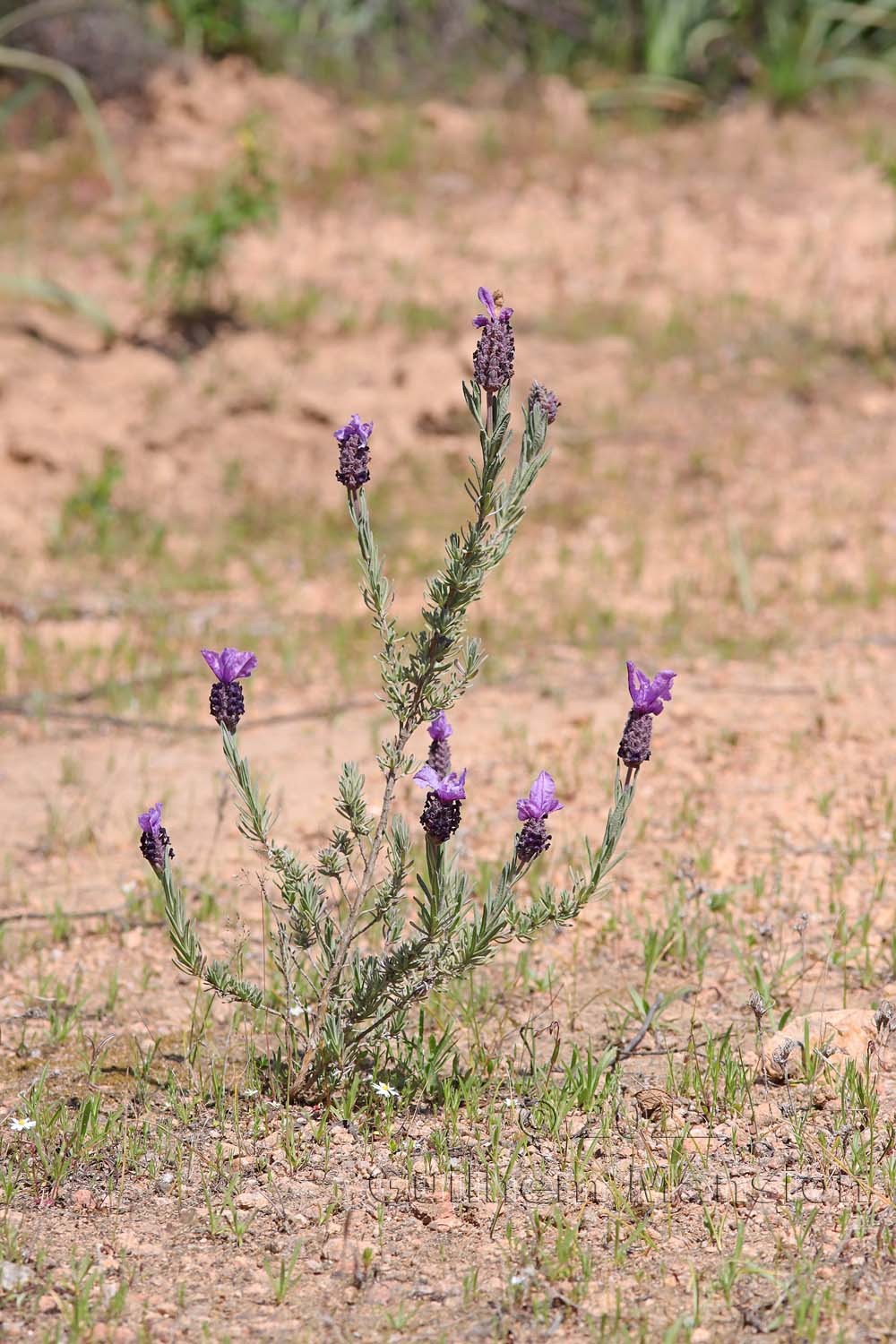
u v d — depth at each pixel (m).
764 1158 6.33
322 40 26.22
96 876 9.36
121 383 17.64
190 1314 5.44
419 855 9.26
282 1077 6.97
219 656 6.47
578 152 23.78
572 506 16.09
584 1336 5.31
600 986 7.96
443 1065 7.10
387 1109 6.57
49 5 23.20
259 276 20.17
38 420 16.67
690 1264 5.66
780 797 10.12
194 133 23.55
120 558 15.08
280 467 16.78
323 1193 6.18
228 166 21.95
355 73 25.88
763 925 7.83
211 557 15.20
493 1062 7.09
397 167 23.16
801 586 14.23
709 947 8.27
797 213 21.94
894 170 20.16
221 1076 6.87
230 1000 7.18
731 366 18.64
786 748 10.91
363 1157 6.41
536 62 27.25
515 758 10.91
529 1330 5.35
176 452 16.81
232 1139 6.57
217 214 18.72
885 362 18.45
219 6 25.16
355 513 6.48
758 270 20.66
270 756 11.14
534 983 7.98
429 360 18.03
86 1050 7.38
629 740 6.21
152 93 24.08
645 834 9.70
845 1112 6.53
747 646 12.97
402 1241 5.86
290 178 22.50
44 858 9.59
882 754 10.73
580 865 9.24
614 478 16.61
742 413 17.75
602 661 12.83
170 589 14.48
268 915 8.77
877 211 21.91
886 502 15.87
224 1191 6.20
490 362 6.14
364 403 17.53
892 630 13.23
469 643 6.53
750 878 9.05
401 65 26.45
